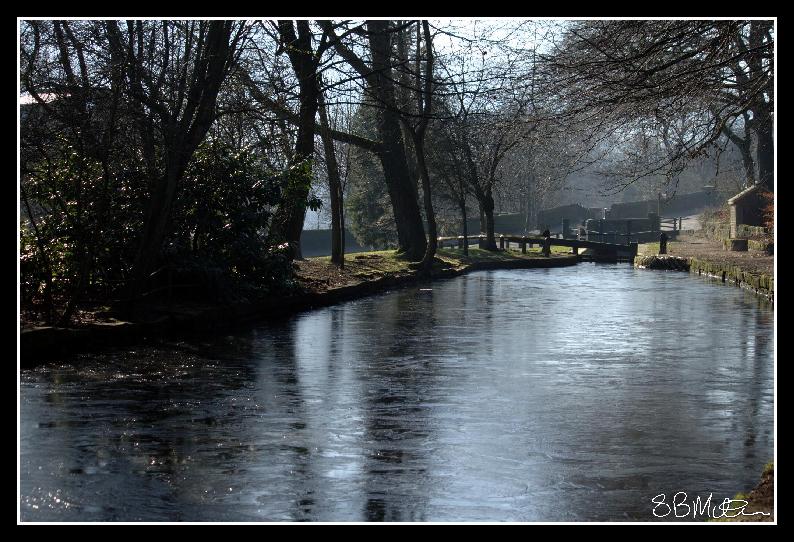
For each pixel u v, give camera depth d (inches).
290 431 390.9
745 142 1771.7
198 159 773.3
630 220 2199.8
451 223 2188.7
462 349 629.3
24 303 604.7
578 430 395.9
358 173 1937.7
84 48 687.1
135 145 713.6
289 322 778.8
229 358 577.0
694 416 422.6
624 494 310.3
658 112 527.5
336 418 415.8
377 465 343.0
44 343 534.9
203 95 674.8
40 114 673.6
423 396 465.7
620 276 1401.3
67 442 368.8
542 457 354.6
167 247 722.8
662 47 493.0
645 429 397.7
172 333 656.4
